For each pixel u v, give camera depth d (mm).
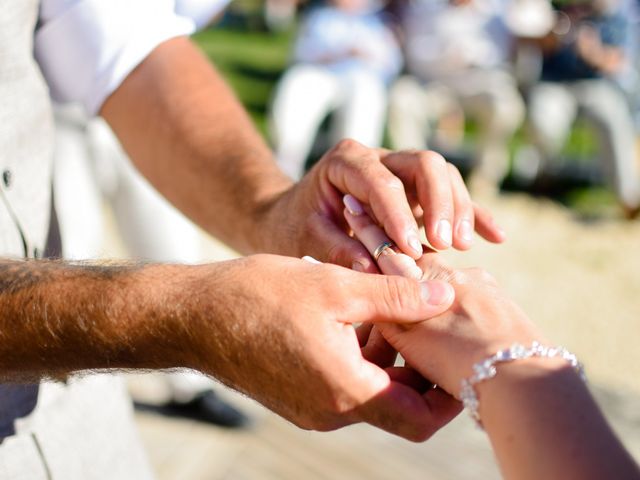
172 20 781
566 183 3383
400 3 3258
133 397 1611
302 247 670
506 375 493
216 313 528
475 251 2723
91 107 764
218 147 742
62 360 551
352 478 1348
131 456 775
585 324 2287
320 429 553
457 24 3189
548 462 447
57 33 726
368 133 3072
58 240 716
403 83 3287
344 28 3041
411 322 548
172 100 753
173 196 765
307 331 520
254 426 1510
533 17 3168
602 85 3129
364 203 658
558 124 3135
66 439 690
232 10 7395
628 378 2000
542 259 2695
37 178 669
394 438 1462
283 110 2986
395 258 623
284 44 6695
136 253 1568
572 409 463
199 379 1526
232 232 731
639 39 3338
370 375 525
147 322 535
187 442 1466
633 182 3037
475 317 549
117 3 735
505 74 3205
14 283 557
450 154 3602
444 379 535
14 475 649
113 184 1518
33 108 663
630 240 2885
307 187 689
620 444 449
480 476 1346
